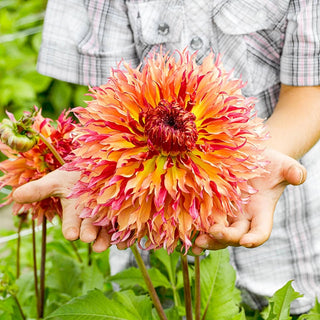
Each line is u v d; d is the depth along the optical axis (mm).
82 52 1162
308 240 1156
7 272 1235
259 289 1170
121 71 842
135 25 1118
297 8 1048
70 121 1021
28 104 2684
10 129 876
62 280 1204
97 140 806
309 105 1033
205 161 793
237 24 1070
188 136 792
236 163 802
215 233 797
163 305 1204
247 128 822
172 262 1126
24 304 1259
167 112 808
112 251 1237
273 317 947
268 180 885
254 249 1176
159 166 802
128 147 802
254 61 1100
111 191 797
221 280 1035
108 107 812
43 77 2719
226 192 790
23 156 1000
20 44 2891
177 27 1092
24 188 887
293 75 1050
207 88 820
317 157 1151
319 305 1050
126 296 996
